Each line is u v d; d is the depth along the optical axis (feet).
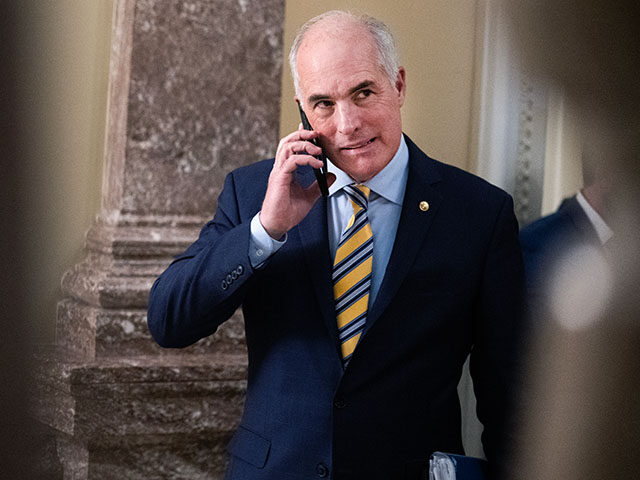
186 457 11.66
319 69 6.75
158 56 11.82
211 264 6.95
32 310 1.10
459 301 7.29
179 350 11.83
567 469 1.12
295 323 7.23
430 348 7.23
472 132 14.48
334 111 6.82
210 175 12.21
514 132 13.05
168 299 7.13
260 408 7.33
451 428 7.41
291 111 14.26
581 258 1.17
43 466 1.12
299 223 7.40
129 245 11.79
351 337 7.13
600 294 1.12
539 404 1.22
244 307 7.62
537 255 1.46
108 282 11.59
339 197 7.48
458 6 14.78
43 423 1.32
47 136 1.12
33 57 1.11
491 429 7.22
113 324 11.51
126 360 11.45
